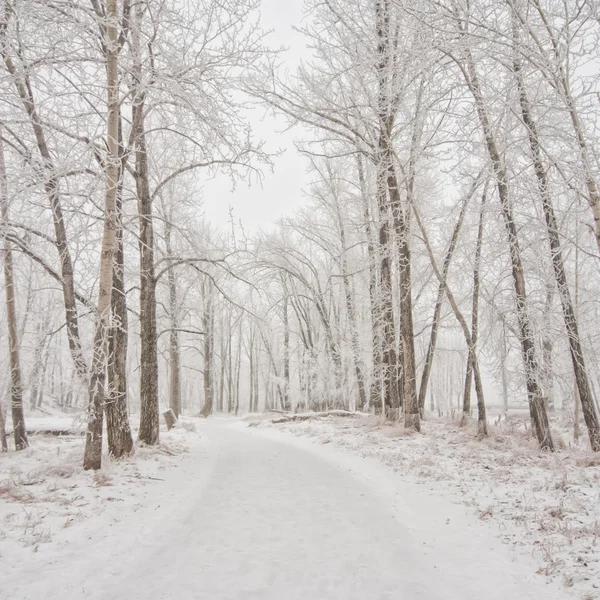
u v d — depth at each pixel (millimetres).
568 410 17469
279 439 16406
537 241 10844
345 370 24172
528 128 9062
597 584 3758
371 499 7008
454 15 7910
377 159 15125
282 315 30375
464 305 18062
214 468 9922
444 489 7469
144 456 10320
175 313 23250
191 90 9805
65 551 4688
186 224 17703
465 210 14367
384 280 16797
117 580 4117
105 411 10109
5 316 15266
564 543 4738
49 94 8359
